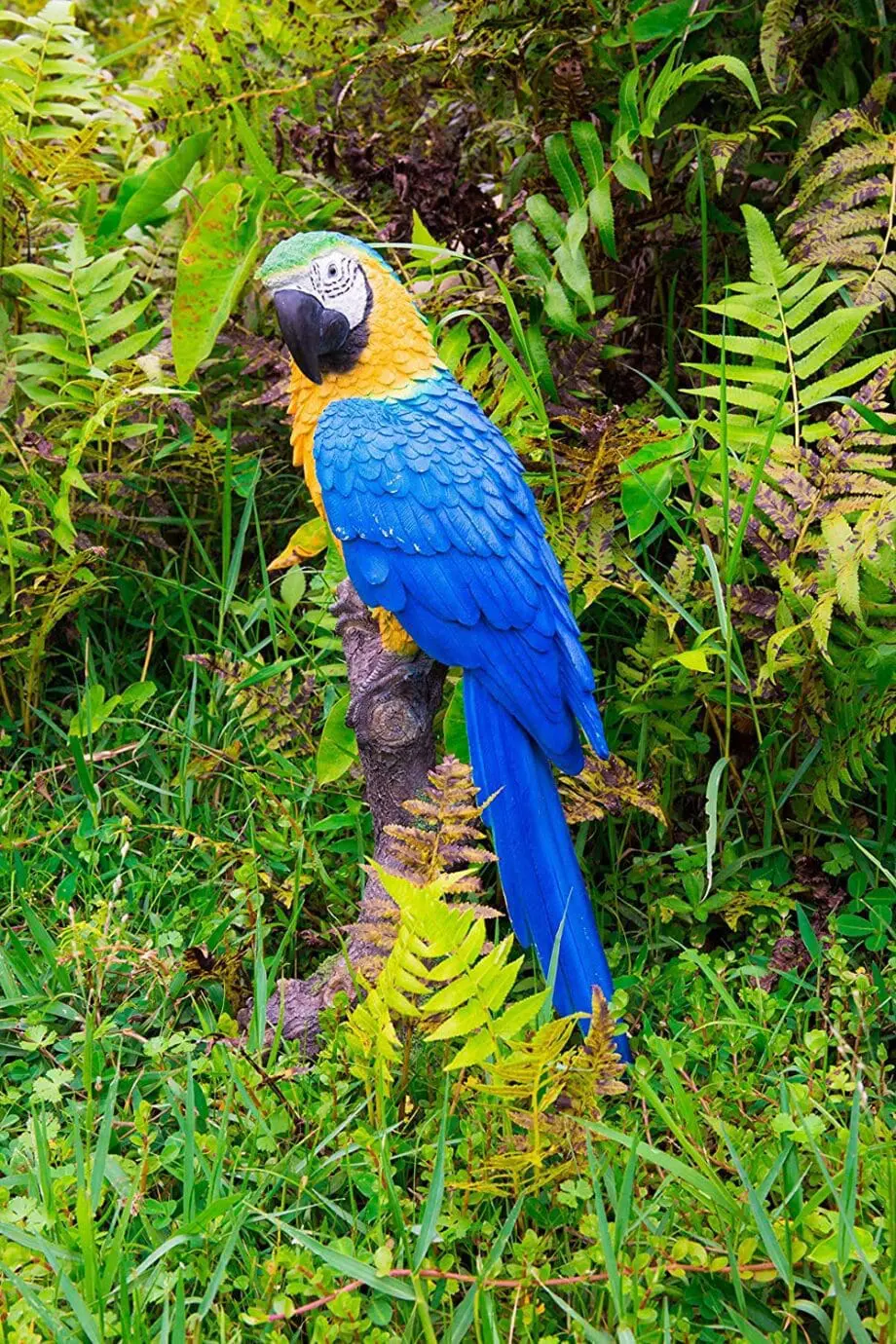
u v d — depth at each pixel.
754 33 3.51
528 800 2.63
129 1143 2.56
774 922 3.05
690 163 3.59
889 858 3.12
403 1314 2.20
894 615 3.06
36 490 3.46
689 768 3.20
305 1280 2.15
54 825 3.23
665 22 3.30
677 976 2.91
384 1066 2.35
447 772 2.38
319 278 2.60
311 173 3.75
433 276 3.45
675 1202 2.30
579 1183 2.28
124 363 3.70
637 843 3.24
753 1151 2.38
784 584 2.95
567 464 3.12
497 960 2.11
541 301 3.52
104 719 3.38
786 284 3.41
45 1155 2.31
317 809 3.31
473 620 2.59
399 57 3.69
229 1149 2.46
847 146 3.53
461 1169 2.42
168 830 3.29
